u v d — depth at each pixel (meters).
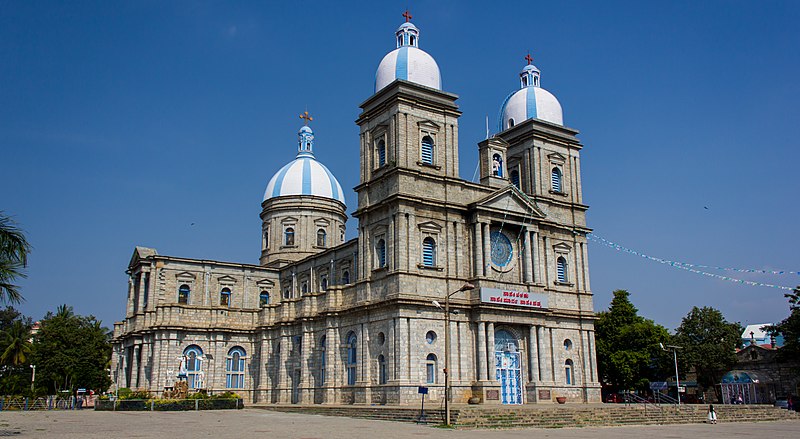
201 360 80.38
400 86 61.50
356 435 35.03
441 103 62.97
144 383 80.25
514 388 61.22
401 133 60.41
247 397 80.69
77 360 95.44
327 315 64.50
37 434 35.16
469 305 59.50
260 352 79.94
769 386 90.75
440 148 62.62
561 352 65.19
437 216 60.56
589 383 66.06
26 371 109.00
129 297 90.06
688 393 102.50
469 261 61.34
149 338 81.19
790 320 81.62
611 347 82.12
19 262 32.09
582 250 70.19
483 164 66.62
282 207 97.19
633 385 80.94
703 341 93.19
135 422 45.69
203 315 81.38
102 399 67.75
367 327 60.16
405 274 57.12
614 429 45.25
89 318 114.31
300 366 70.06
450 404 54.19
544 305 63.19
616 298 86.00
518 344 62.53
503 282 61.16
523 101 73.06
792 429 47.69
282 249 95.75
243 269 89.75
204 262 87.62
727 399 90.94
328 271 78.31
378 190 61.94
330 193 99.12
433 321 57.88
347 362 62.91
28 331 126.75
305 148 104.81
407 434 36.59
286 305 74.06
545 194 69.56
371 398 57.91
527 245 64.50
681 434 41.44
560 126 71.88
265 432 36.50
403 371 55.00
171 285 85.56
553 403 61.25
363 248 62.34
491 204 62.34
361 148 65.44
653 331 82.00
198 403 63.94
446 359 45.09
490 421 45.12
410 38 67.31
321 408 57.59
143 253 87.25
